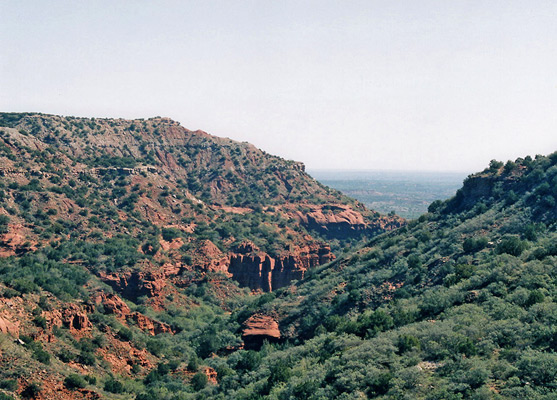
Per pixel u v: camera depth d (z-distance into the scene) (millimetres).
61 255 111062
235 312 102875
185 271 126750
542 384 36125
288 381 52750
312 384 47875
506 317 48438
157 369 65688
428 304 61312
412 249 89438
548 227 74562
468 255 75375
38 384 46969
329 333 65812
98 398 50312
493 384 37875
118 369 61719
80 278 98250
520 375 37750
